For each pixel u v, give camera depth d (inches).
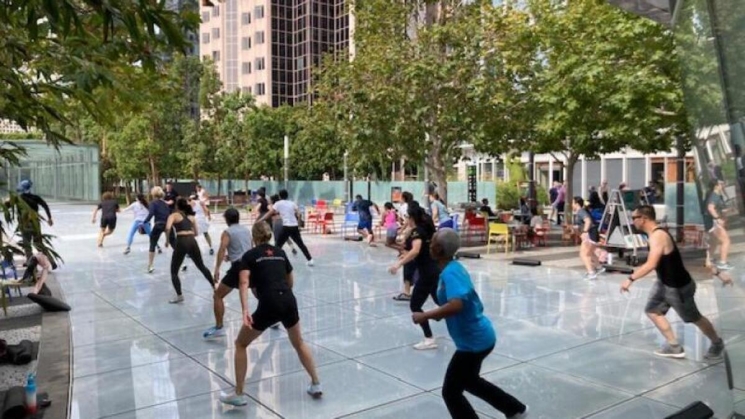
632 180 1391.5
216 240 742.5
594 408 193.6
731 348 126.3
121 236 773.9
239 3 3100.4
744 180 111.0
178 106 1482.5
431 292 258.8
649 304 250.5
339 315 330.6
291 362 247.8
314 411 195.9
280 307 200.2
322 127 749.9
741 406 125.1
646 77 474.0
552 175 1573.6
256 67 3075.8
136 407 202.2
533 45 603.8
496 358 246.8
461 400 168.9
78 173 1651.1
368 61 625.0
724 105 114.0
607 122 554.9
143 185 2137.1
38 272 396.5
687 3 135.2
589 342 269.1
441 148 656.4
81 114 244.5
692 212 635.5
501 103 607.5
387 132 627.5
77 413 197.6
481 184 1446.9
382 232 816.9
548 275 460.4
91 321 324.5
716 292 131.1
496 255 586.2
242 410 197.8
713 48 116.9
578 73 507.8
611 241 496.4
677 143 605.3
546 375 225.6
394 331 294.8
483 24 624.7
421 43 615.5
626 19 490.3
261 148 1628.9
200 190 653.3
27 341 274.8
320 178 1926.7
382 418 189.2
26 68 213.8
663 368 230.8
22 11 131.7
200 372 237.6
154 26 125.9
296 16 3051.2
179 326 311.6
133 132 1485.0
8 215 173.8
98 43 167.9
